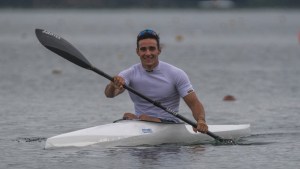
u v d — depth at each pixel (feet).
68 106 137.39
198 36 498.69
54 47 98.22
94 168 82.23
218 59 265.95
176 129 96.32
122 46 368.89
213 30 614.75
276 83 176.45
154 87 94.94
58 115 125.90
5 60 262.47
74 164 84.23
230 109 134.00
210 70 213.46
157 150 91.35
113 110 132.36
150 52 93.35
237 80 183.73
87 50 333.21
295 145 96.89
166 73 94.84
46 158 87.56
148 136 93.91
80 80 186.60
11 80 185.47
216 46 366.22
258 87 168.35
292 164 84.69
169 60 261.24
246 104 140.46
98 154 88.58
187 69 217.77
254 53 304.91
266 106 137.49
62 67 228.22
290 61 254.47
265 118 123.13
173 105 96.53
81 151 90.27
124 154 88.58
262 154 90.27
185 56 285.23
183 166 83.05
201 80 184.03
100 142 92.17
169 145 94.89
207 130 94.17
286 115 126.31
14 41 417.90
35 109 133.18
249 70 213.25
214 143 97.45
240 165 84.02
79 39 453.17
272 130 110.32
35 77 193.67
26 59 268.21
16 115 125.59
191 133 97.66
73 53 97.35
